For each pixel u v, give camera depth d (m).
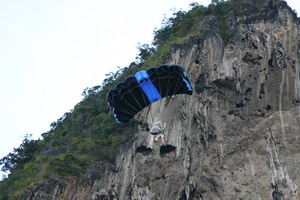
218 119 42.25
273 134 40.84
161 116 44.16
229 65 45.81
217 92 44.28
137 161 42.94
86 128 61.56
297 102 43.53
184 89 28.62
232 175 38.50
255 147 40.22
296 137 40.34
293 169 38.06
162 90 28.64
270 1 52.62
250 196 36.97
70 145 56.31
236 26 50.28
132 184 41.44
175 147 41.75
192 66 46.97
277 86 44.38
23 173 50.53
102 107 64.69
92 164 49.12
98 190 44.56
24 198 45.50
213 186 38.00
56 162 49.03
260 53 46.81
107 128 54.44
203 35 49.66
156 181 40.38
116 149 50.09
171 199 38.69
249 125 42.09
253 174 38.25
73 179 47.06
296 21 51.28
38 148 61.91
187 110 43.31
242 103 43.59
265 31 49.28
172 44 51.03
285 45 47.75
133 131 48.66
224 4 56.50
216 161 39.50
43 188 45.88
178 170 40.03
